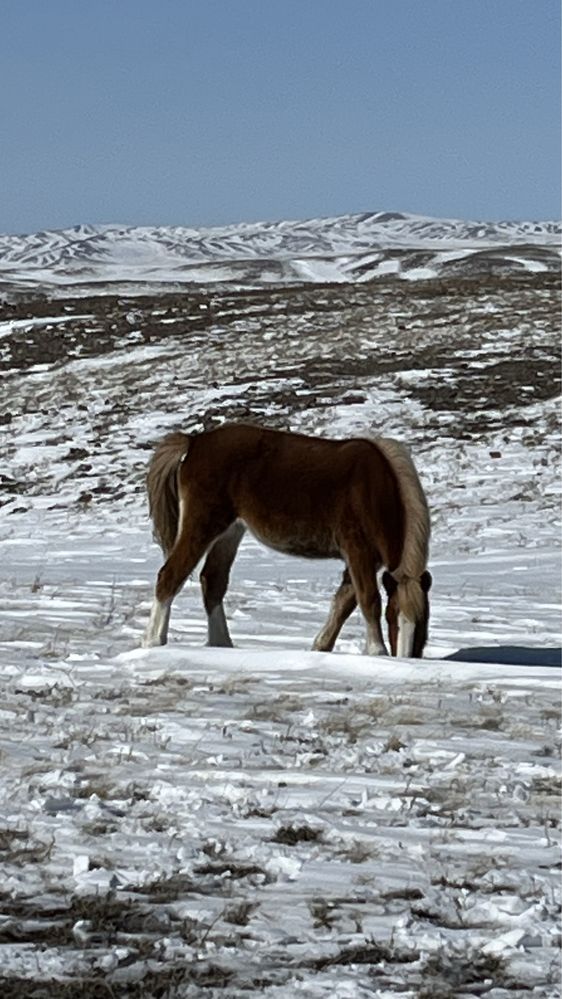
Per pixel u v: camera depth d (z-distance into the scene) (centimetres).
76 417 4191
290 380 4425
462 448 3662
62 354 5094
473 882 680
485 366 4506
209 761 911
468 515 3117
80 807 789
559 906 640
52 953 566
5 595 1844
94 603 1773
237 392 4297
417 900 652
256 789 838
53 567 2523
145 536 3077
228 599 1902
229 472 1327
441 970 562
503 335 4966
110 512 3319
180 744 964
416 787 857
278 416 4003
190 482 1338
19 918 606
